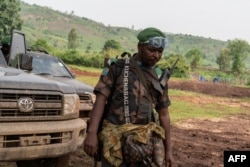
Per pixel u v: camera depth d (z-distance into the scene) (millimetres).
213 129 14133
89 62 68438
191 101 26391
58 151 5332
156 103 3844
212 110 21578
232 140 12023
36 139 5074
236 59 109938
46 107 5293
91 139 3621
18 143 4941
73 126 5555
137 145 3588
